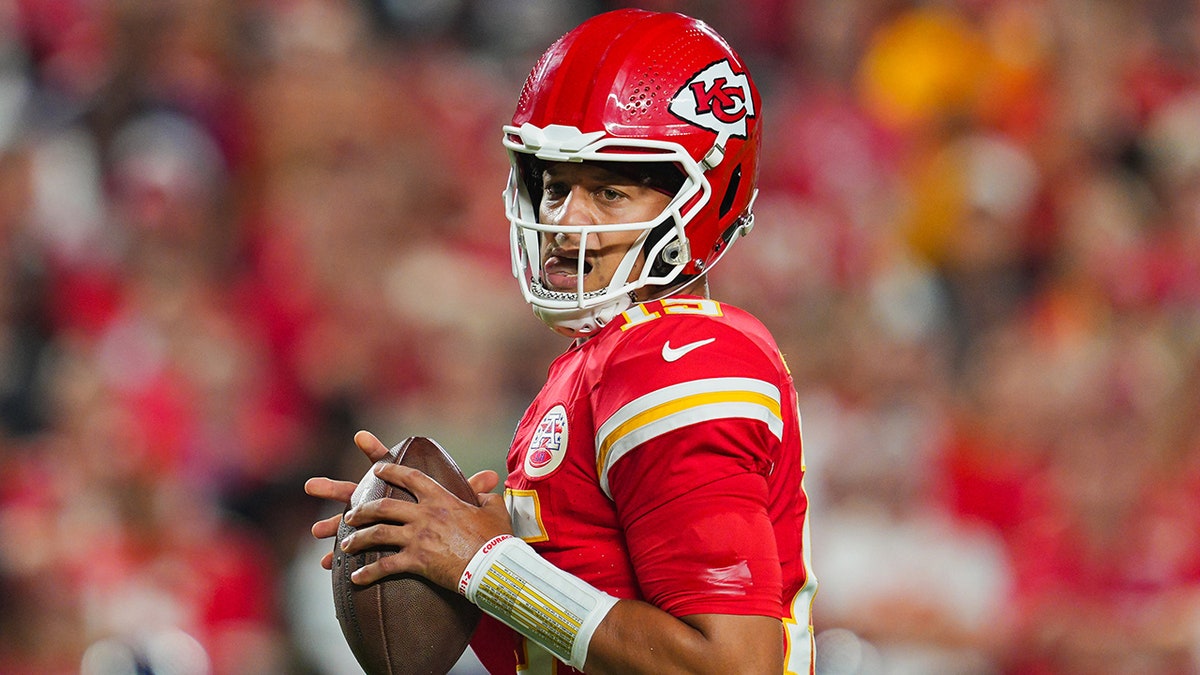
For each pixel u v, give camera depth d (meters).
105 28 36.94
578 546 9.86
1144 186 40.03
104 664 22.02
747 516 9.26
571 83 10.03
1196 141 40.00
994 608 25.89
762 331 10.19
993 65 40.88
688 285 10.59
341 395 30.61
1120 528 26.73
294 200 34.72
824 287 32.94
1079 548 26.73
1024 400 29.95
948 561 25.81
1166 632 25.27
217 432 28.56
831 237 35.34
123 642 22.16
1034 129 40.06
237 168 35.97
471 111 39.28
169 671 22.08
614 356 9.76
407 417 29.53
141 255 32.28
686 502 9.23
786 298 32.03
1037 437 29.55
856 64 42.06
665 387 9.43
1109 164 40.38
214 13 37.38
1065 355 31.23
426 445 10.48
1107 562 26.42
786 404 10.05
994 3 41.66
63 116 35.94
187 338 29.39
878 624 25.17
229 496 28.08
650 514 9.34
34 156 34.19
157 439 27.25
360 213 34.97
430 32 41.53
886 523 26.02
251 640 24.59
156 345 29.06
